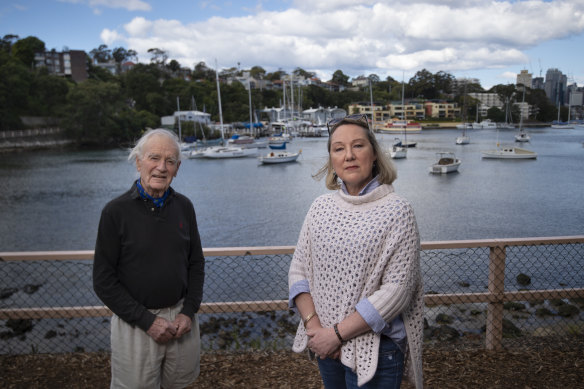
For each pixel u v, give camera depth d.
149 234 1.88
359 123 1.68
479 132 105.12
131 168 44.16
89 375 2.83
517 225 17.83
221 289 8.02
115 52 165.00
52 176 37.94
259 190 28.09
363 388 1.60
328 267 1.62
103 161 52.62
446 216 19.55
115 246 1.86
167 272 1.91
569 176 32.16
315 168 39.47
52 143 74.62
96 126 76.81
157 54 142.00
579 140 75.25
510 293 3.07
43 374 2.84
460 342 3.29
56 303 8.24
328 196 1.77
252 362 2.99
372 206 1.59
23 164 49.34
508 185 28.23
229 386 2.68
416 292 1.64
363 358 1.53
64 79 89.50
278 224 18.20
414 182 29.81
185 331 1.96
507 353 3.04
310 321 1.68
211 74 152.00
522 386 2.61
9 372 2.86
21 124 76.25
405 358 1.65
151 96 99.38
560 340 3.24
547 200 23.08
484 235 16.34
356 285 1.55
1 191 29.27
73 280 9.40
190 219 2.08
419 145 66.06
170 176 1.90
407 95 179.12
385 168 1.66
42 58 107.69
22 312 3.02
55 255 2.86
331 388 1.73
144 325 1.85
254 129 90.50
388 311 1.48
